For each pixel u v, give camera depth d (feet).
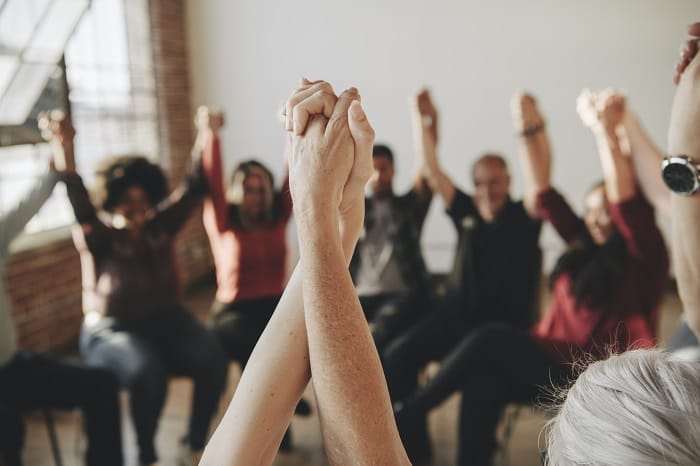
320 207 1.62
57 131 7.46
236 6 16.78
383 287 8.63
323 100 1.67
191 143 17.47
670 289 14.76
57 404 6.86
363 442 1.59
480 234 8.09
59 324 12.50
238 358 8.28
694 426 1.15
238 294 8.64
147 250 8.05
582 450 1.26
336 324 1.60
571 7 15.15
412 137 16.40
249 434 1.71
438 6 15.76
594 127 6.01
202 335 8.04
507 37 15.57
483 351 6.73
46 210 12.65
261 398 1.74
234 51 17.01
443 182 8.45
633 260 6.46
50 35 8.45
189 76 17.33
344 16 16.28
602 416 1.27
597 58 15.26
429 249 16.60
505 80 15.78
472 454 6.71
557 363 6.50
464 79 15.96
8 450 6.39
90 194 8.27
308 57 16.65
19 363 6.91
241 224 8.73
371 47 16.28
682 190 2.40
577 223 7.19
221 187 8.79
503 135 16.01
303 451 8.45
